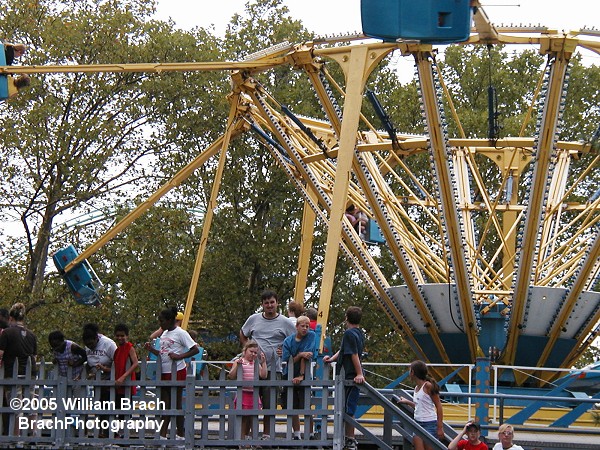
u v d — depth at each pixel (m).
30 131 38.56
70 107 40.91
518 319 27.95
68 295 40.19
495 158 33.41
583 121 50.50
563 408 23.34
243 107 28.98
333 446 14.52
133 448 14.84
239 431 14.75
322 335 21.19
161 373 15.16
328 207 29.00
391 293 29.97
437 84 23.58
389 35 21.05
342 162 23.06
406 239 30.98
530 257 25.97
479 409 20.88
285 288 46.31
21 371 15.97
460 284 27.19
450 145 27.81
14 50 20.89
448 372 30.11
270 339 16.39
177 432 15.88
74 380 15.09
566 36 22.98
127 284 41.94
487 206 33.28
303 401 15.06
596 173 51.81
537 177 24.70
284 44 25.16
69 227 41.12
